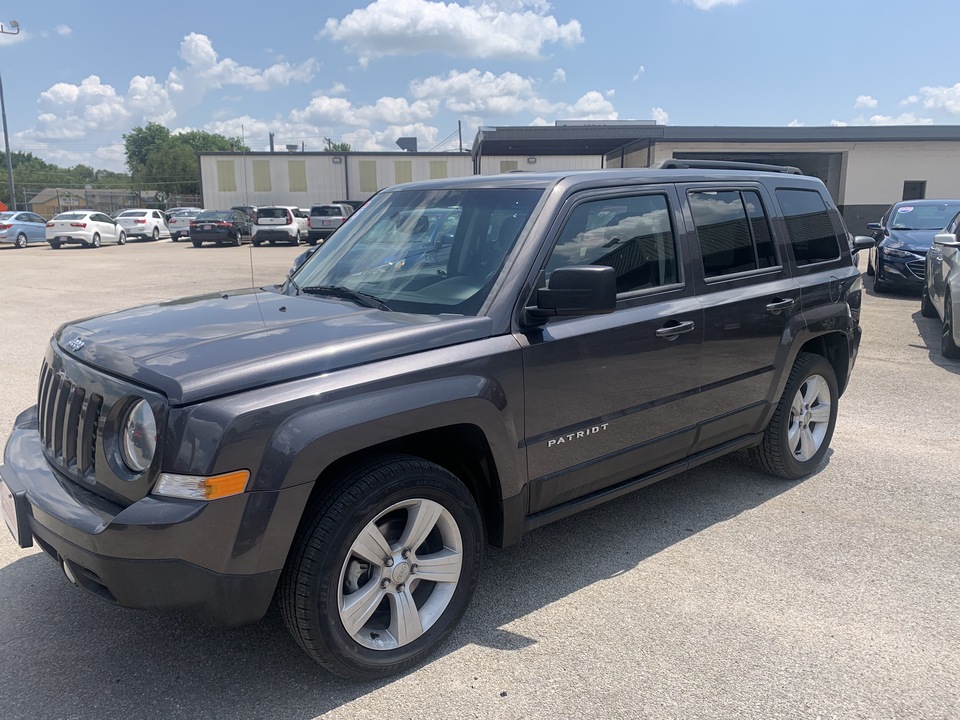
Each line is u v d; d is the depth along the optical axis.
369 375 2.68
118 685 2.81
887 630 3.17
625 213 3.64
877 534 4.11
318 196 45.44
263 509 2.45
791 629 3.18
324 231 32.09
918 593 3.48
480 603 3.40
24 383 7.34
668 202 3.85
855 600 3.42
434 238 3.60
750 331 4.15
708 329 3.89
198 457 2.38
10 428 5.88
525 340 3.11
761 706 2.70
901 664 2.94
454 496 2.94
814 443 4.95
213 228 30.91
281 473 2.46
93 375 2.72
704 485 4.83
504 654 3.01
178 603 2.45
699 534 4.11
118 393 2.57
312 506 2.66
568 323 3.29
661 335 3.62
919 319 10.87
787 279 4.49
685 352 3.78
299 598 2.59
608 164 31.36
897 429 5.95
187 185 104.38
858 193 30.80
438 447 3.17
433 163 45.59
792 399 4.64
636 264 3.64
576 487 3.48
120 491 2.54
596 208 3.52
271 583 2.54
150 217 36.94
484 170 31.03
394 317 3.09
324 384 2.59
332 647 2.66
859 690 2.78
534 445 3.20
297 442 2.48
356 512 2.64
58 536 2.59
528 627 3.21
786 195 4.69
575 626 3.21
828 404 4.98
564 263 3.32
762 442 4.69
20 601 3.39
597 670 2.91
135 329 3.05
